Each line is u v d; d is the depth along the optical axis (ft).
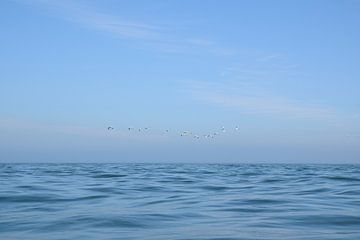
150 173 202.39
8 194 81.92
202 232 44.86
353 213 57.77
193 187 107.55
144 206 66.44
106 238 41.83
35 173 191.62
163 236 42.73
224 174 198.49
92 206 66.44
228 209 62.80
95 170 250.57
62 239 41.52
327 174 203.82
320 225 49.11
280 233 44.27
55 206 66.39
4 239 41.83
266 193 89.56
